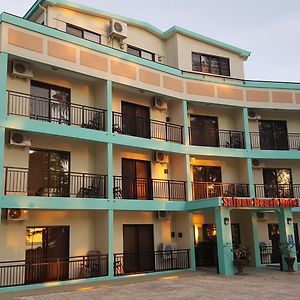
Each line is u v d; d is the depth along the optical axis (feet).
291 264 57.36
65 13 59.41
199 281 48.01
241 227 69.67
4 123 43.93
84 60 53.06
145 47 68.90
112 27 62.75
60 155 53.06
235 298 36.73
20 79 49.57
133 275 52.44
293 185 74.49
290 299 36.06
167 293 39.83
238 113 72.28
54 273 49.06
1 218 45.42
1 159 42.93
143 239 59.62
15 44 46.44
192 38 72.13
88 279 47.91
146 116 64.03
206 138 70.49
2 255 44.93
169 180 62.44
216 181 69.97
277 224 72.38
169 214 62.03
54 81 53.11
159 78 62.18
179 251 60.90
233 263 54.70
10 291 41.45
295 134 76.38
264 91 72.28
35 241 48.57
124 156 59.72
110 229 51.39
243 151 68.69
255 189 71.92
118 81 56.39
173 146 61.62
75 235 52.21
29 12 60.34
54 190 51.24
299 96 73.97
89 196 53.11
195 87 66.54
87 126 54.70
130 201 54.34
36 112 51.01
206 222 67.26
